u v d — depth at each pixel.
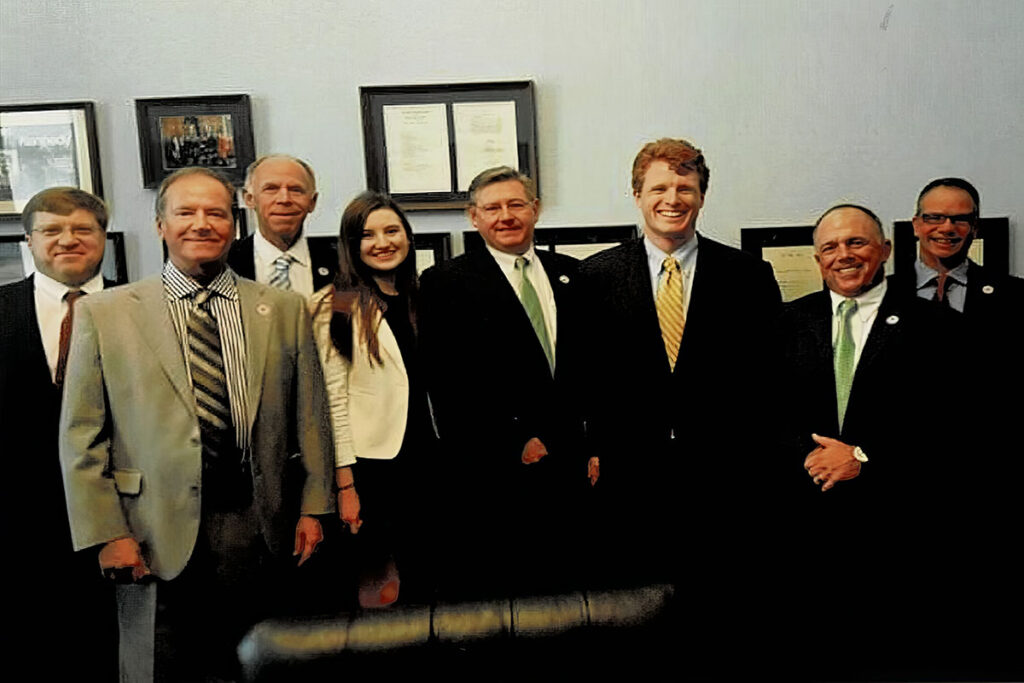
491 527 1.92
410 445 1.91
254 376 1.80
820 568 1.95
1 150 1.94
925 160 1.96
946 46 1.97
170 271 1.80
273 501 1.83
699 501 1.95
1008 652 1.93
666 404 1.95
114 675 1.86
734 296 1.95
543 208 1.96
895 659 1.94
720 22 1.96
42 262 1.89
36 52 1.95
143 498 1.78
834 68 1.97
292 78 1.96
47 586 1.87
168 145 1.95
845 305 1.95
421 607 1.44
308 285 1.90
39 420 1.87
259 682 1.35
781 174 1.97
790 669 1.94
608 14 1.96
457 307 1.93
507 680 1.37
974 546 1.94
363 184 1.95
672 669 1.43
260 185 1.91
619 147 1.96
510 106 1.96
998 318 1.93
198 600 1.81
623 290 1.95
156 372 1.76
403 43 1.96
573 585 1.62
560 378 1.95
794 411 1.95
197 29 1.95
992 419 1.93
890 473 1.94
